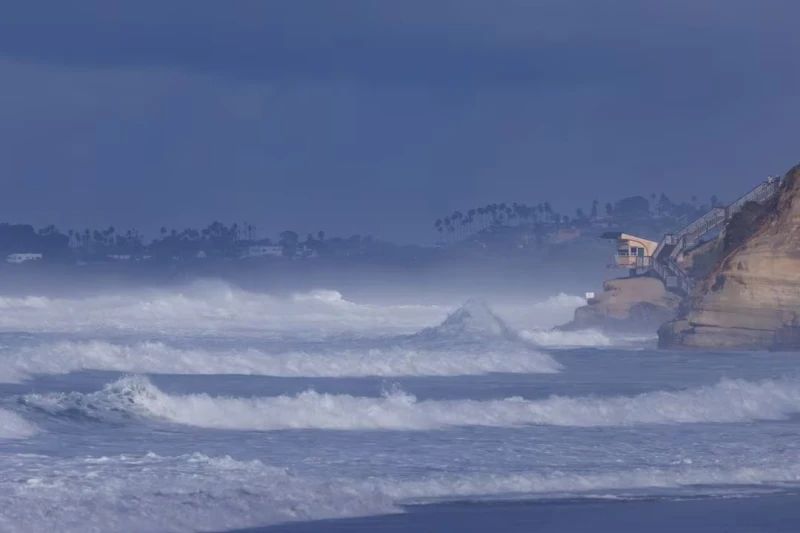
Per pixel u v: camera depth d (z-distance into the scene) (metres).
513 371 165.38
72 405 105.81
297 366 160.12
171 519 69.88
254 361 160.12
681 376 158.38
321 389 139.12
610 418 112.56
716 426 110.62
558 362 178.62
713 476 86.62
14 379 142.38
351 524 71.50
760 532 71.00
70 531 66.50
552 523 72.75
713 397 120.50
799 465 90.19
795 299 199.12
